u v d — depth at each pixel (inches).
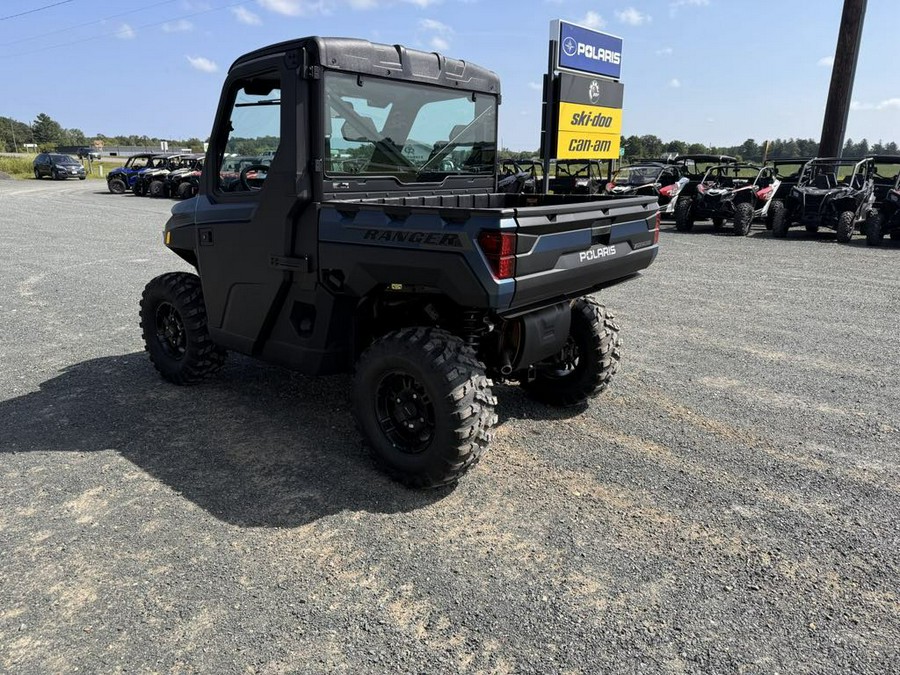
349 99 136.6
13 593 99.9
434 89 155.6
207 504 125.6
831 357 216.7
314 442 152.9
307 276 139.2
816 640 90.7
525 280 115.4
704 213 586.2
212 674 84.0
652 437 156.3
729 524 119.3
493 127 176.1
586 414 169.9
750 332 247.8
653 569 106.2
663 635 91.4
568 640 90.4
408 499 128.0
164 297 181.0
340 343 144.6
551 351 144.4
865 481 135.0
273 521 119.9
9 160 1813.5
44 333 246.4
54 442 152.0
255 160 145.3
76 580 103.0
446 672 84.4
